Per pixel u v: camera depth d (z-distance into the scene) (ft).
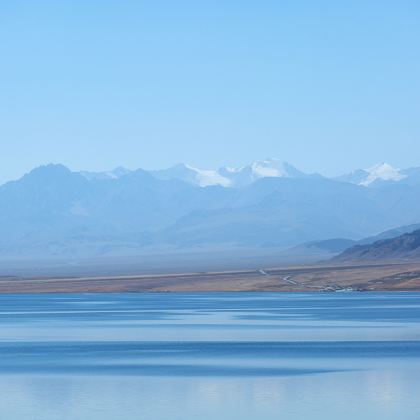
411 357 536.83
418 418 366.43
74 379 463.83
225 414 375.86
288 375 470.39
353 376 465.88
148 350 580.71
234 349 581.53
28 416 372.79
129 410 384.47
